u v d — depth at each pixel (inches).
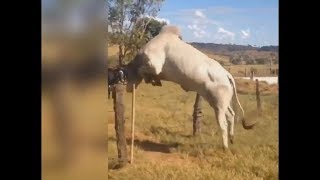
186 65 204.4
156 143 197.2
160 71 205.6
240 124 196.5
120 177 171.5
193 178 171.0
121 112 185.0
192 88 207.0
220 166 177.8
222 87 201.8
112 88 190.9
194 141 198.4
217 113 201.0
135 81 203.2
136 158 183.9
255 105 196.5
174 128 204.5
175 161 182.9
